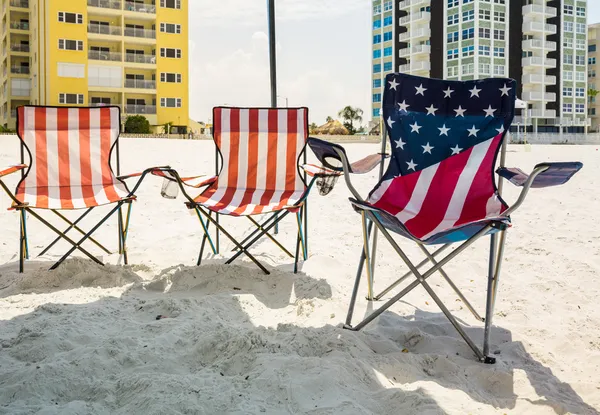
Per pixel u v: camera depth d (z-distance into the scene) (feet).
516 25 193.36
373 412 7.36
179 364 8.52
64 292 11.93
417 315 11.31
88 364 8.16
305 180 14.64
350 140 158.51
